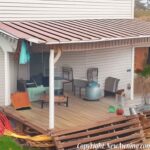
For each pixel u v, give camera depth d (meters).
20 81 18.52
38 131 15.26
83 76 21.44
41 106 17.98
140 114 18.58
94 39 16.12
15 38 15.55
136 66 24.64
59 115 16.94
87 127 15.49
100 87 22.08
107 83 21.02
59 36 15.93
